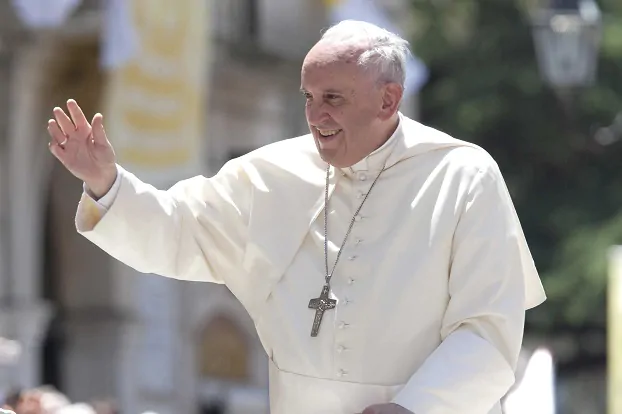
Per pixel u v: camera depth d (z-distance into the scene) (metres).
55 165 56.47
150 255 13.34
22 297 52.88
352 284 13.13
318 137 13.07
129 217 13.08
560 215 78.38
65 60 54.75
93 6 53.44
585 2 41.16
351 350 13.00
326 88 12.77
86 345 57.69
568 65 40.84
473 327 12.74
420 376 12.51
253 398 61.34
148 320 58.12
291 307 13.33
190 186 13.81
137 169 35.66
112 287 57.47
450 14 85.44
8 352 38.72
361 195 13.36
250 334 62.28
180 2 36.00
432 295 12.94
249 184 13.77
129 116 35.66
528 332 73.62
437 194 13.12
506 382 12.70
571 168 81.00
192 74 36.25
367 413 12.37
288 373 13.23
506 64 81.81
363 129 12.98
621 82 79.31
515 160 81.75
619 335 31.94
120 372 57.12
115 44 35.66
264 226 13.58
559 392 75.19
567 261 74.06
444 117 83.25
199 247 13.66
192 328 59.59
